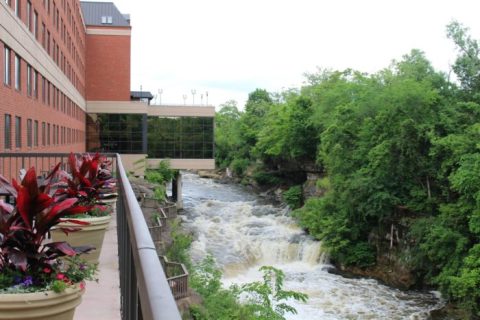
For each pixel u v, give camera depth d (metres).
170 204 29.36
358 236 32.94
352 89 44.62
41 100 25.12
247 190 60.78
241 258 31.50
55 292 3.49
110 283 5.75
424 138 31.19
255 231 36.81
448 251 25.73
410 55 38.84
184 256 22.27
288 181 57.19
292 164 54.19
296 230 37.12
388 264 30.50
